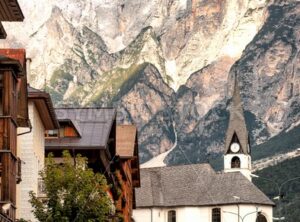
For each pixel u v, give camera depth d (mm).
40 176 73562
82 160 67875
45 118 75625
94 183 66750
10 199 54188
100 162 89688
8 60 53938
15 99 55469
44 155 82188
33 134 70500
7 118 53875
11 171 54469
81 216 65562
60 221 65125
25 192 70125
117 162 105625
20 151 69938
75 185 65938
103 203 66375
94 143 88000
